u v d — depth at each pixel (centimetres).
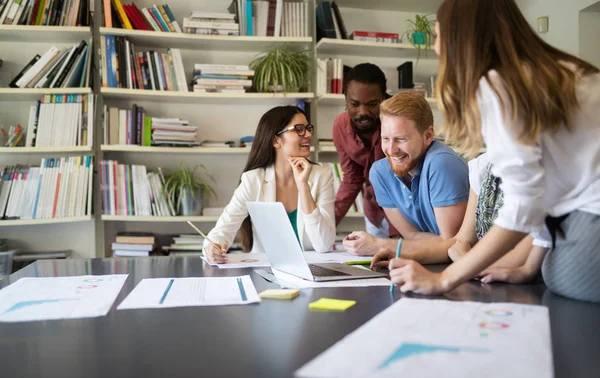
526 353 62
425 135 178
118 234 345
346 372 57
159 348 73
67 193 328
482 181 149
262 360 67
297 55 348
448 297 101
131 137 339
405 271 105
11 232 352
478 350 63
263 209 132
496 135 89
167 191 340
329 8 358
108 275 137
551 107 87
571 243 98
